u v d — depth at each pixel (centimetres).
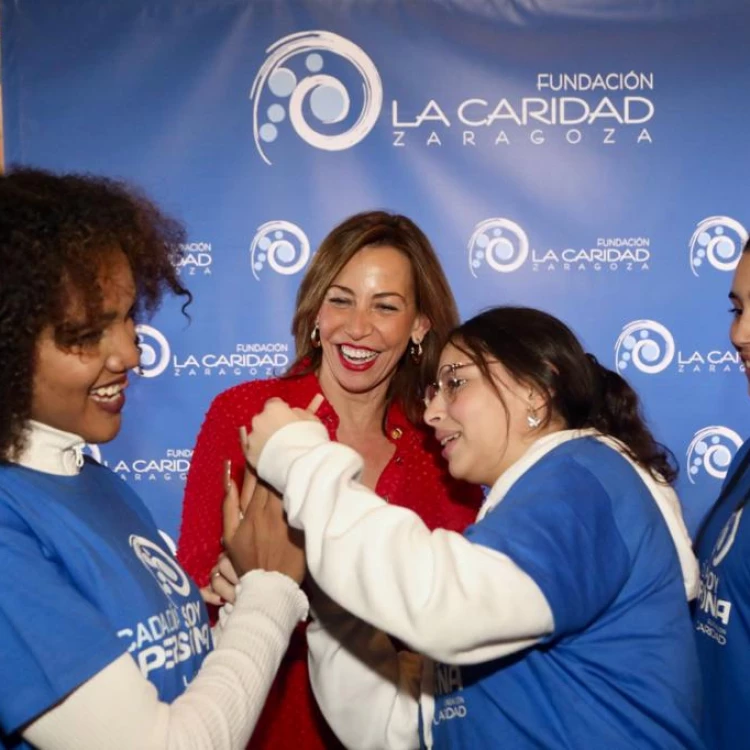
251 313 310
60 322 117
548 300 310
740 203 307
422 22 306
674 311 309
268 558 147
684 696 139
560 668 137
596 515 136
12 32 302
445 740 149
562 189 308
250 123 307
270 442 143
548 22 306
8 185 122
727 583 175
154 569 134
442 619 120
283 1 305
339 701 170
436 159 308
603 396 158
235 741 118
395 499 224
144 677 116
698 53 305
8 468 121
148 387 311
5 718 110
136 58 304
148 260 139
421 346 229
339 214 308
